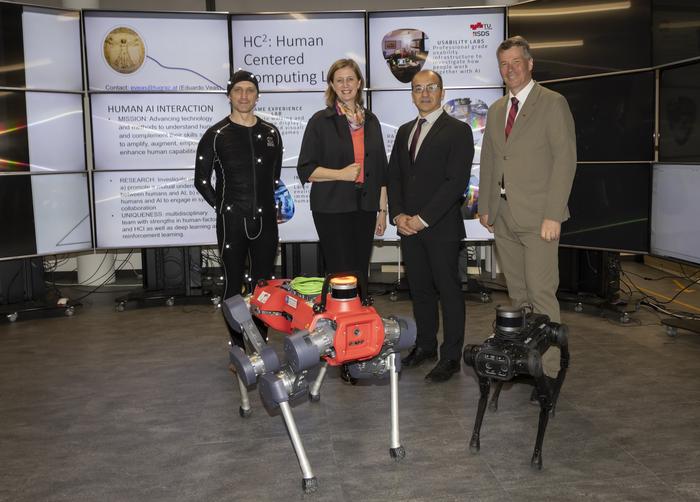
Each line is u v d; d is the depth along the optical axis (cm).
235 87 390
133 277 763
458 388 364
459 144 372
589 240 523
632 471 261
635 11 476
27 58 532
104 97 562
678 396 345
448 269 379
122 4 746
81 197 570
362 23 568
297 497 246
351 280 255
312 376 388
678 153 453
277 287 304
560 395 350
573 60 518
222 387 378
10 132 529
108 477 267
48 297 613
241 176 392
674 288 655
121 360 436
